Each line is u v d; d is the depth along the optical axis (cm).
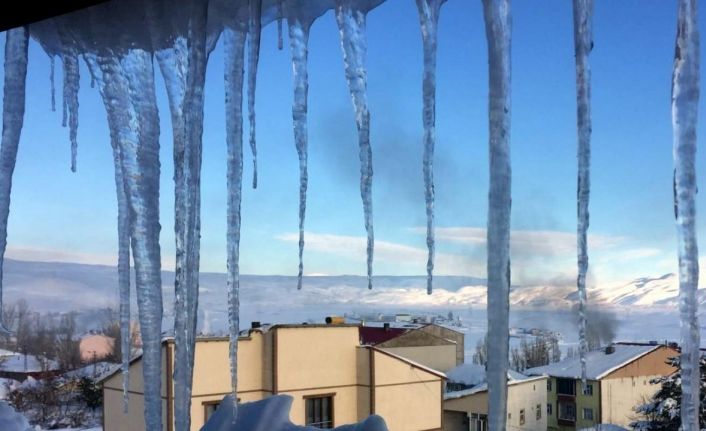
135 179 178
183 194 167
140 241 174
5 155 201
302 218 166
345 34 156
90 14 180
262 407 179
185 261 164
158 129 183
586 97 116
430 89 141
